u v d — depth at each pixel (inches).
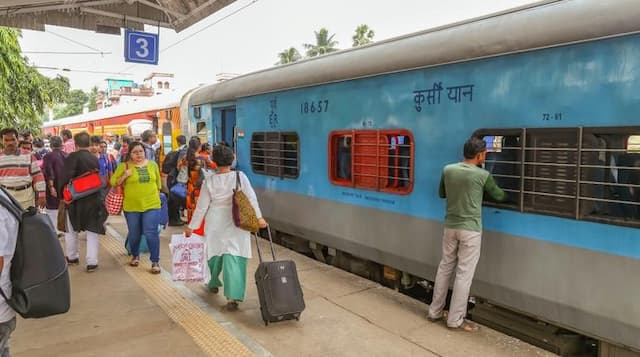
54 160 259.3
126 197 224.5
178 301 185.3
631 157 120.2
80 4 272.5
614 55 122.0
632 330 120.3
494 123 151.5
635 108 118.0
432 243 176.1
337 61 221.3
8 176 222.7
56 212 267.1
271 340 151.2
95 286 203.2
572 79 131.0
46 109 649.0
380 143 197.6
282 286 161.8
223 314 172.2
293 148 259.8
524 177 143.5
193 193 282.0
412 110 181.5
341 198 222.5
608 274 124.1
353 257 235.5
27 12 260.1
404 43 187.3
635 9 117.6
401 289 210.7
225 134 357.1
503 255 150.9
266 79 277.3
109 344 146.1
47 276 91.1
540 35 136.8
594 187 127.0
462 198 150.9
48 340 148.6
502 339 152.4
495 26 151.6
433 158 173.6
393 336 154.9
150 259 231.5
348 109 215.0
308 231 249.6
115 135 626.2
